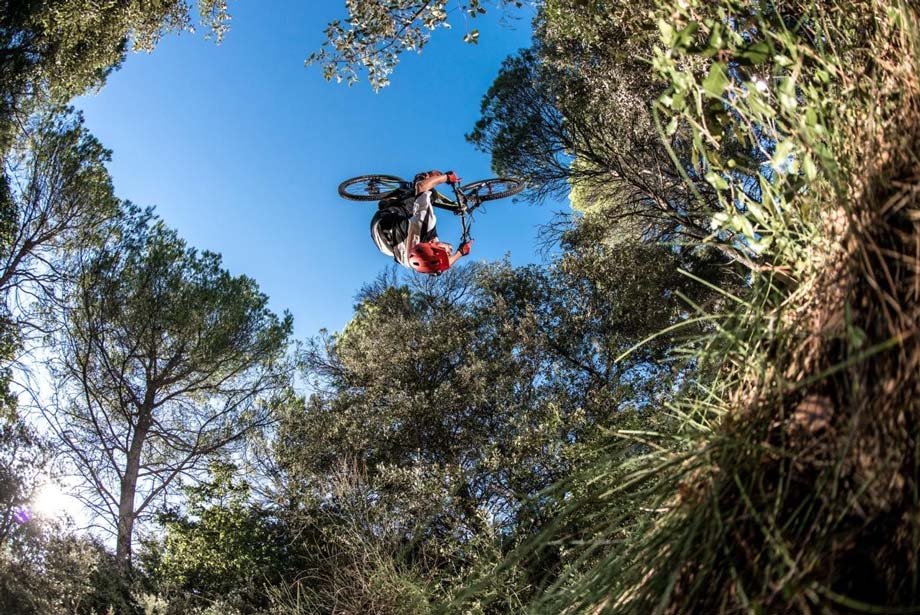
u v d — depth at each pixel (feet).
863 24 5.14
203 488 40.78
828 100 4.87
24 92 39.91
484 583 5.62
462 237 17.58
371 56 18.43
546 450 30.50
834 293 4.06
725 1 5.58
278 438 42.22
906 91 4.24
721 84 5.04
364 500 27.68
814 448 3.72
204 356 45.88
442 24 17.84
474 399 38.83
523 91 38.91
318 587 24.67
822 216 4.54
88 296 43.68
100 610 31.71
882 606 3.17
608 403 31.24
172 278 46.11
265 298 50.65
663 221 37.50
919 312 3.42
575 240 42.65
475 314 46.96
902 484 3.31
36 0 36.27
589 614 4.51
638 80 31.37
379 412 41.50
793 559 3.48
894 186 3.87
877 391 3.49
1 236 41.88
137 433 44.75
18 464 33.40
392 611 19.10
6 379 41.04
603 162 36.17
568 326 42.32
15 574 30.40
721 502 3.95
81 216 43.83
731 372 5.11
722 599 3.67
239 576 33.76
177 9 38.96
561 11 22.48
